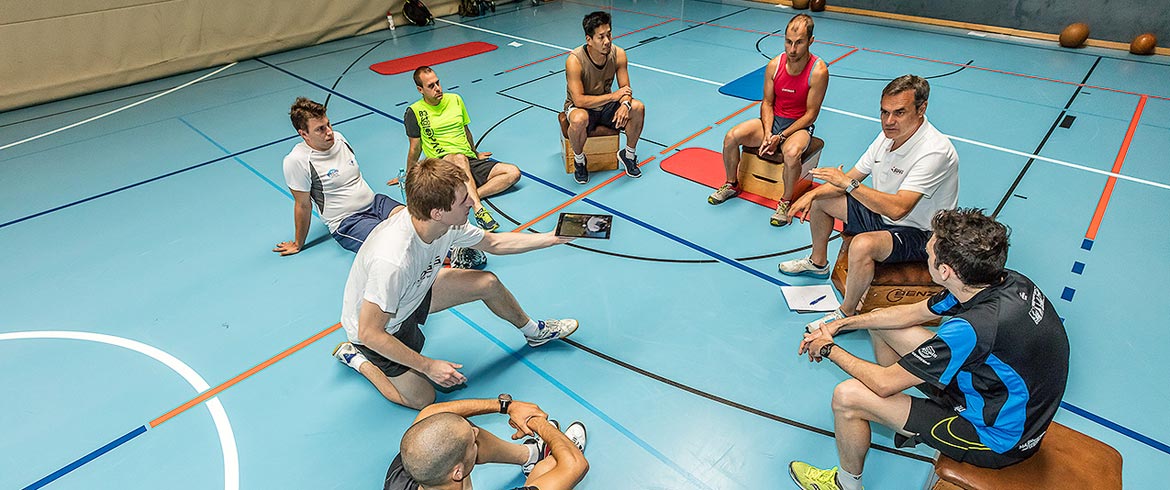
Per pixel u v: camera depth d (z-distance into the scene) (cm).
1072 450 182
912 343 232
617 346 295
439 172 199
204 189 457
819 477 221
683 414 257
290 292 340
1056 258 344
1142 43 689
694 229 387
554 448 200
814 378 273
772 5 999
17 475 236
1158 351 277
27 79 629
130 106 633
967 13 826
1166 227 368
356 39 875
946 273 179
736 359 285
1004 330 164
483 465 240
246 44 779
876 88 619
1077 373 267
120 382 280
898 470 231
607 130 448
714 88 627
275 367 288
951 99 579
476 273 265
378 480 233
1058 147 475
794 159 368
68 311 326
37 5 612
